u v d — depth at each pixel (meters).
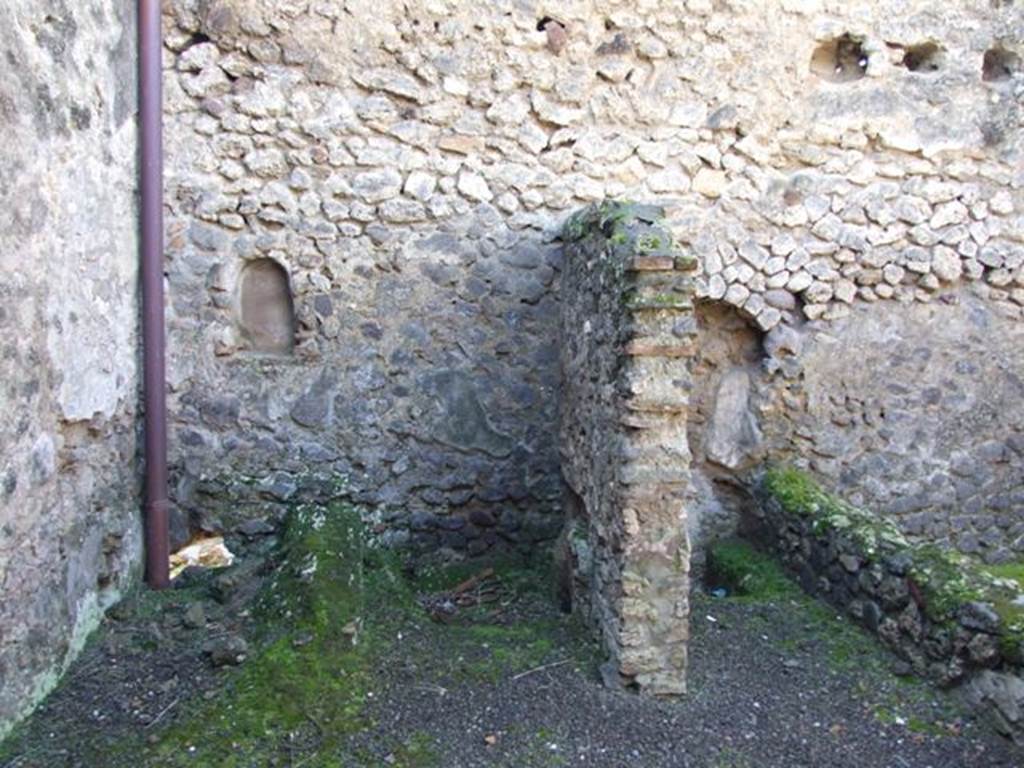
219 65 4.20
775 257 4.71
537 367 4.57
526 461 4.59
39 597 3.02
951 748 2.99
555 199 4.51
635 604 3.14
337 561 3.73
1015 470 4.95
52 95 3.15
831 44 4.73
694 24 4.53
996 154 4.84
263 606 3.60
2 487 2.75
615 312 3.28
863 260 4.77
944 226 4.82
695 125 4.59
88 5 3.47
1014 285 4.93
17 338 2.86
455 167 4.42
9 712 2.81
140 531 4.04
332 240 4.36
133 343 3.99
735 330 4.84
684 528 3.14
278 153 4.29
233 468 4.37
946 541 4.95
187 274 4.28
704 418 4.83
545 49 4.43
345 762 2.71
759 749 2.94
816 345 4.79
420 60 4.33
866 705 3.23
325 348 4.40
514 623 3.83
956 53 4.77
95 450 3.56
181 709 2.96
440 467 4.53
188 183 4.24
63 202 3.24
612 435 3.29
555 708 3.06
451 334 4.49
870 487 4.87
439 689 3.13
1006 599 3.20
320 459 4.43
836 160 4.72
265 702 2.95
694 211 4.63
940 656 3.32
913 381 4.88
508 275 4.51
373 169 4.36
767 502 4.60
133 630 3.54
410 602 3.95
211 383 4.33
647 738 2.95
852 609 3.86
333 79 4.28
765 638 3.71
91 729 2.87
